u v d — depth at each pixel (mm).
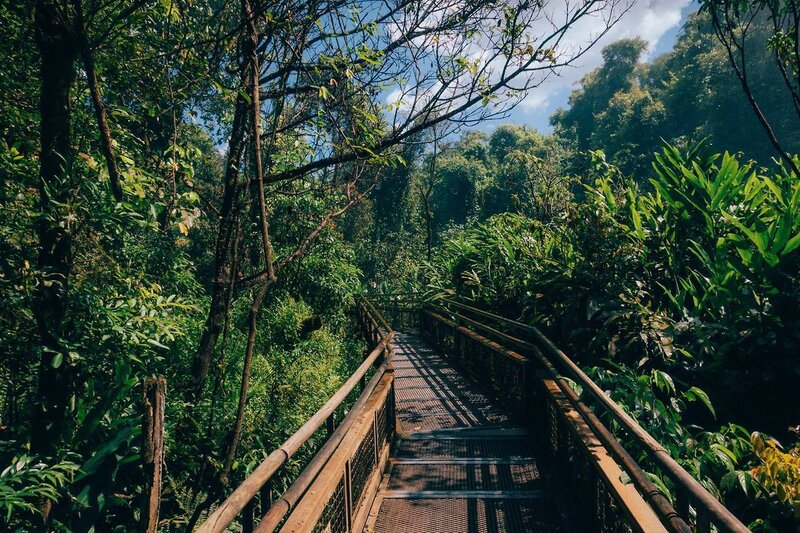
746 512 3504
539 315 7066
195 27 4555
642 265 6180
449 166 59531
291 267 10641
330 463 3086
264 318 8633
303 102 4867
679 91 46250
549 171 12125
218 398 4887
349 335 12742
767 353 4734
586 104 75438
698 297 5582
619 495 2504
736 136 36625
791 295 4691
